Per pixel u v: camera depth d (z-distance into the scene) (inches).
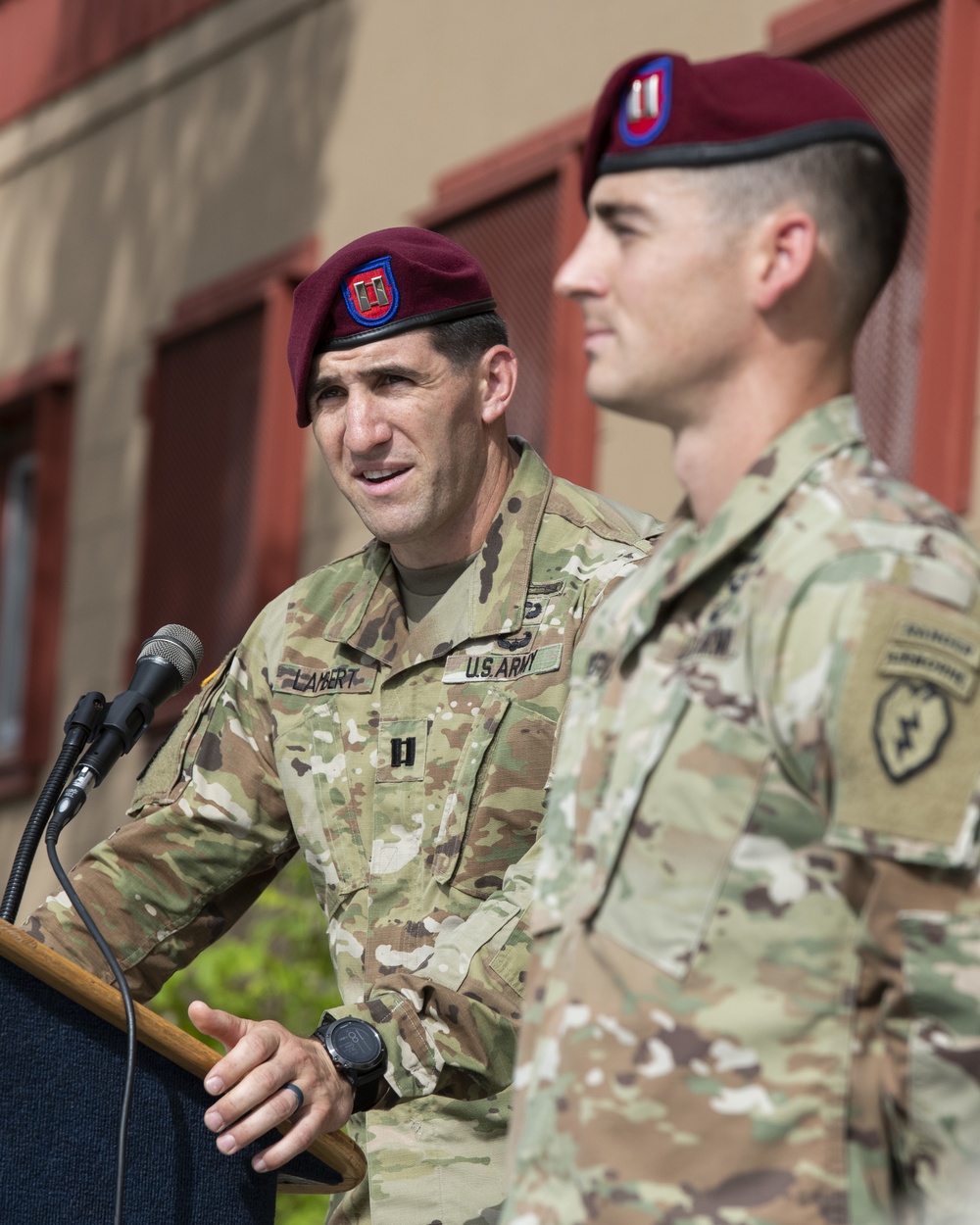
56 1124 237.5
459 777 308.5
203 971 597.0
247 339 990.4
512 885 287.3
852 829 177.2
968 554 187.0
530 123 833.5
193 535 1007.6
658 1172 182.4
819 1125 181.2
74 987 238.5
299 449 949.2
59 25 1155.9
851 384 203.5
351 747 317.4
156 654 296.7
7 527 1160.2
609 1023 187.5
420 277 313.9
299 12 983.0
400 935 306.2
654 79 198.7
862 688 177.3
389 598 327.3
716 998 184.4
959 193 637.9
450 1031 265.3
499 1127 302.4
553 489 330.0
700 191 195.8
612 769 197.2
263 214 987.3
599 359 201.9
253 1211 252.5
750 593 189.3
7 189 1192.2
